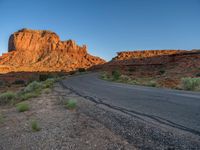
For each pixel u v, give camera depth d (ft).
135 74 220.43
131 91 47.75
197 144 13.03
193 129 16.22
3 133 17.47
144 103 29.37
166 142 13.47
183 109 24.38
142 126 17.34
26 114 25.26
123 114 22.21
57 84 83.51
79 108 27.43
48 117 22.57
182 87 58.39
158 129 16.37
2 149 13.60
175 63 279.90
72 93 47.09
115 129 16.84
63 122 19.81
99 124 18.67
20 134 16.71
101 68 463.83
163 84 74.59
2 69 561.84
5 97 43.39
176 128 16.57
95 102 32.04
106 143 13.67
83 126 18.11
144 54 483.10
